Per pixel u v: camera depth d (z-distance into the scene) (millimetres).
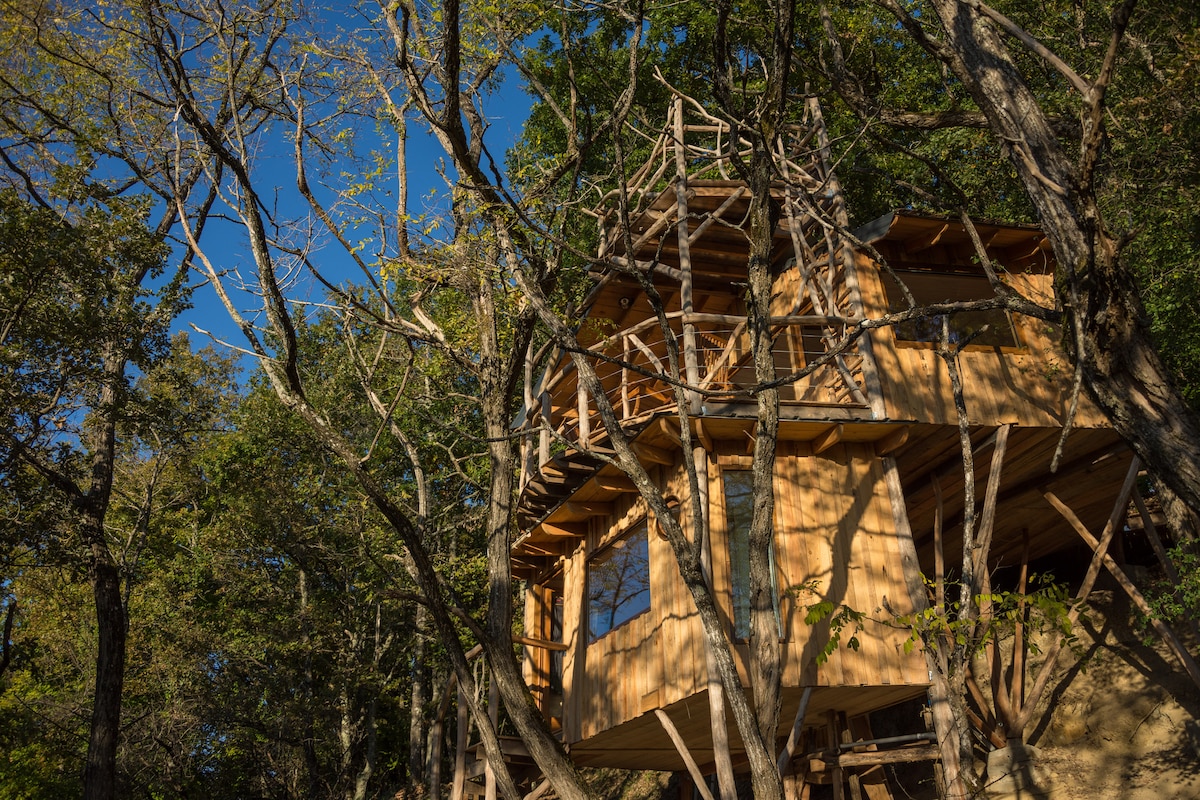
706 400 12453
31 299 15828
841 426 12516
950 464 14016
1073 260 7262
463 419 24609
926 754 11977
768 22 14133
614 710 13812
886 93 17750
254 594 29078
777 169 10453
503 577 10008
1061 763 13531
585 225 16469
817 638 11891
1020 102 7988
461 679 9438
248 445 29641
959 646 10625
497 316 11570
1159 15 12586
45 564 16719
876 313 13500
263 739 27547
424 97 10242
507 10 10609
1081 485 14969
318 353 27047
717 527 12453
